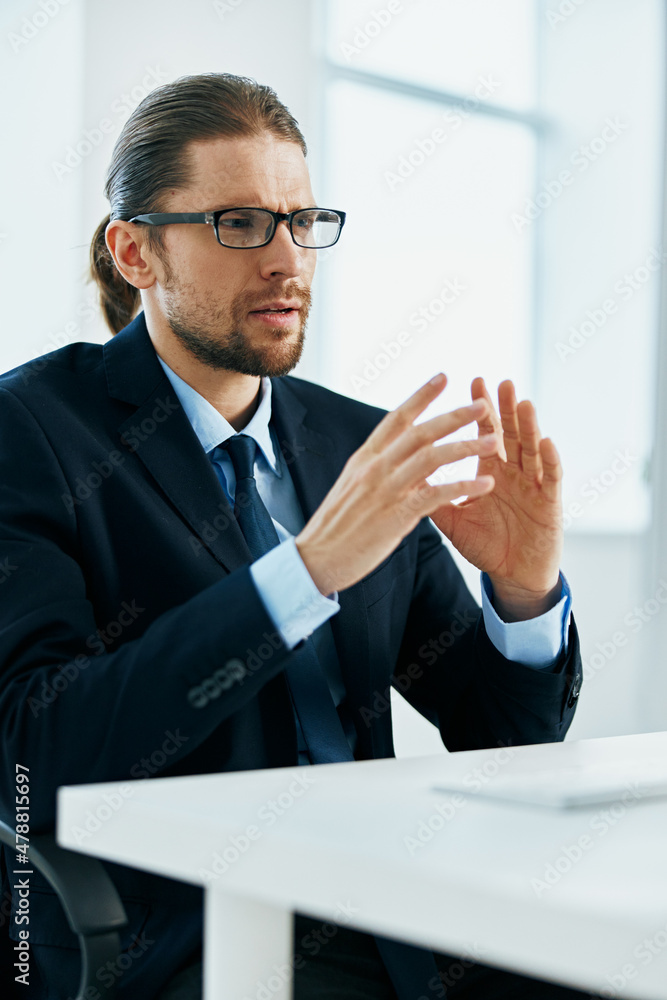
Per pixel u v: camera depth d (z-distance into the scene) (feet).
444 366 12.62
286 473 4.58
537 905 1.55
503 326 13.08
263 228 4.12
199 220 4.12
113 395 4.20
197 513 4.01
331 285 11.62
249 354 4.20
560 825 2.08
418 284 12.35
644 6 13.60
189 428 4.18
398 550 4.62
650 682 12.51
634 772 2.63
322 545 2.92
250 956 2.14
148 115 4.37
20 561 3.58
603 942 1.48
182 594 3.89
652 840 1.97
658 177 13.30
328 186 11.44
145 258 4.38
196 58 9.89
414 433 2.85
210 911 2.12
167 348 4.39
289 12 10.67
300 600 2.93
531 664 4.07
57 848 3.08
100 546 3.88
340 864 1.82
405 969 3.29
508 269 13.10
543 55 13.28
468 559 3.91
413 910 1.70
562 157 13.34
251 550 4.15
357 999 3.32
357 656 4.19
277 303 4.17
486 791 2.34
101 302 5.08
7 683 3.34
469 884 1.63
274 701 3.83
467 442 2.87
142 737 2.96
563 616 4.05
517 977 3.55
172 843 2.08
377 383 12.09
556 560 3.85
